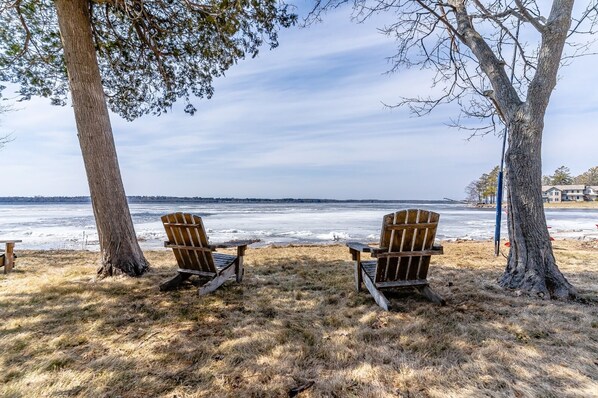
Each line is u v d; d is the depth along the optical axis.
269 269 5.23
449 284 4.12
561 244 8.37
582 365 2.12
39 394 1.85
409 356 2.28
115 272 4.63
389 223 3.12
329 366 2.16
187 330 2.73
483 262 5.71
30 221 21.34
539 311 3.08
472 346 2.40
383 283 3.43
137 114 8.17
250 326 2.81
